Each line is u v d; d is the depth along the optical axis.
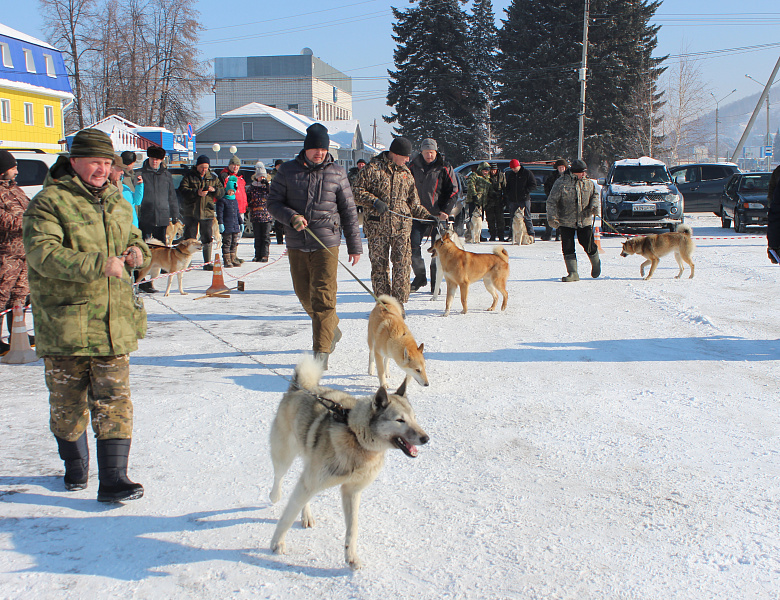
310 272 6.20
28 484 3.89
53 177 3.61
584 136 49.16
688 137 61.00
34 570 3.01
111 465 3.64
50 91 37.09
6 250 6.43
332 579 3.00
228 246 13.67
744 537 3.32
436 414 5.11
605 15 49.38
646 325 8.09
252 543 3.29
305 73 77.12
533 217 18.77
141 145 32.50
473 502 3.72
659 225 18.39
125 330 3.67
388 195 8.16
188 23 56.47
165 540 3.30
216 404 5.29
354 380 5.98
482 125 55.69
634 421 4.95
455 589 2.92
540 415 5.08
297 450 3.32
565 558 3.15
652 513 3.58
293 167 6.11
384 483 3.97
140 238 3.96
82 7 51.66
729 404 5.30
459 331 7.89
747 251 15.30
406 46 53.12
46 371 3.66
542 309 9.16
